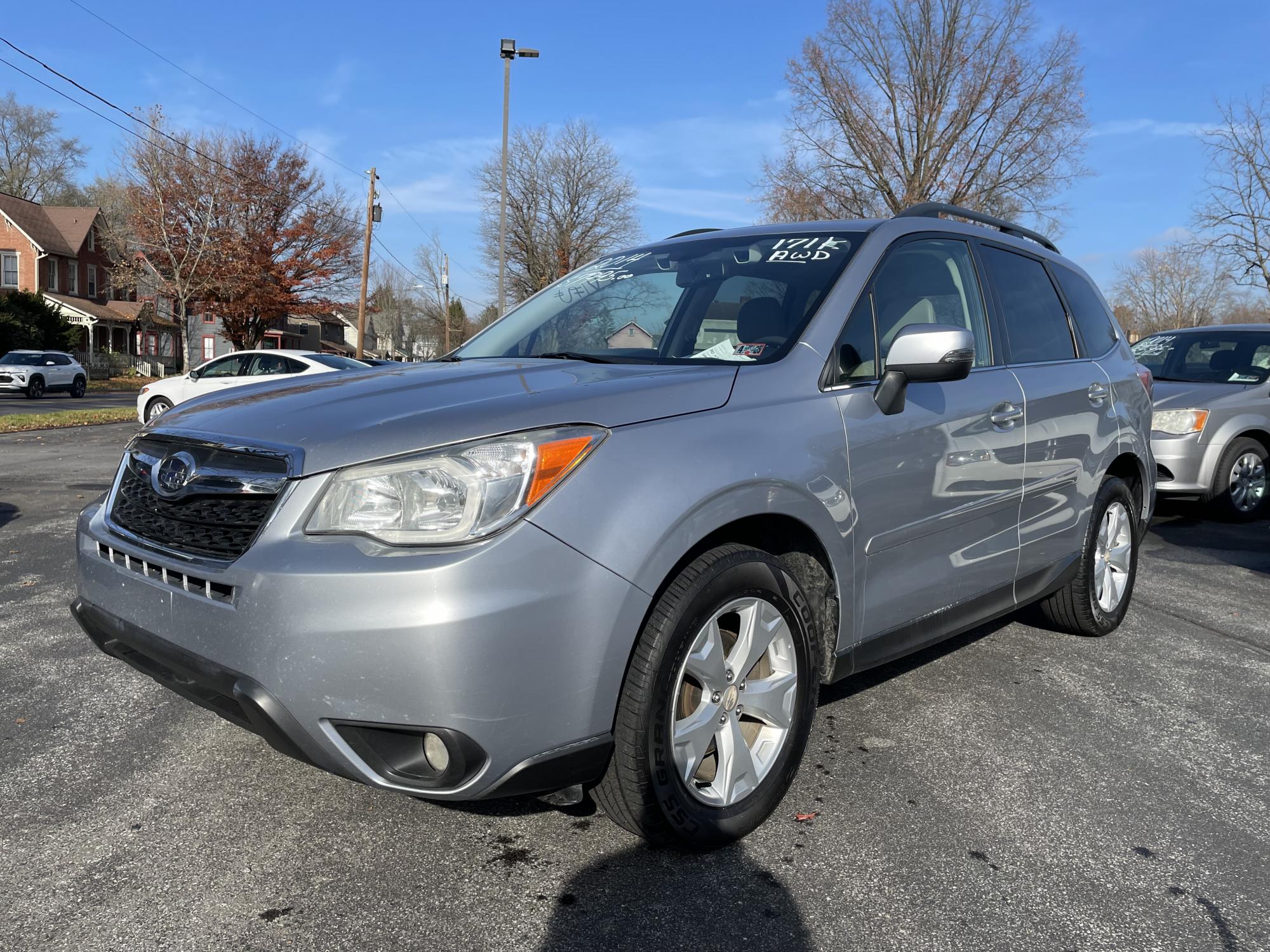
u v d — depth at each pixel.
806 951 2.07
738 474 2.38
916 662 4.08
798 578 2.76
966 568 3.31
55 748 3.07
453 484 2.05
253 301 41.72
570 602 2.09
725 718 2.46
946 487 3.13
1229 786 2.93
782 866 2.41
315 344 77.56
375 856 2.43
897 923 2.18
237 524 2.20
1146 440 4.55
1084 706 3.60
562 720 2.11
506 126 28.09
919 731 3.31
